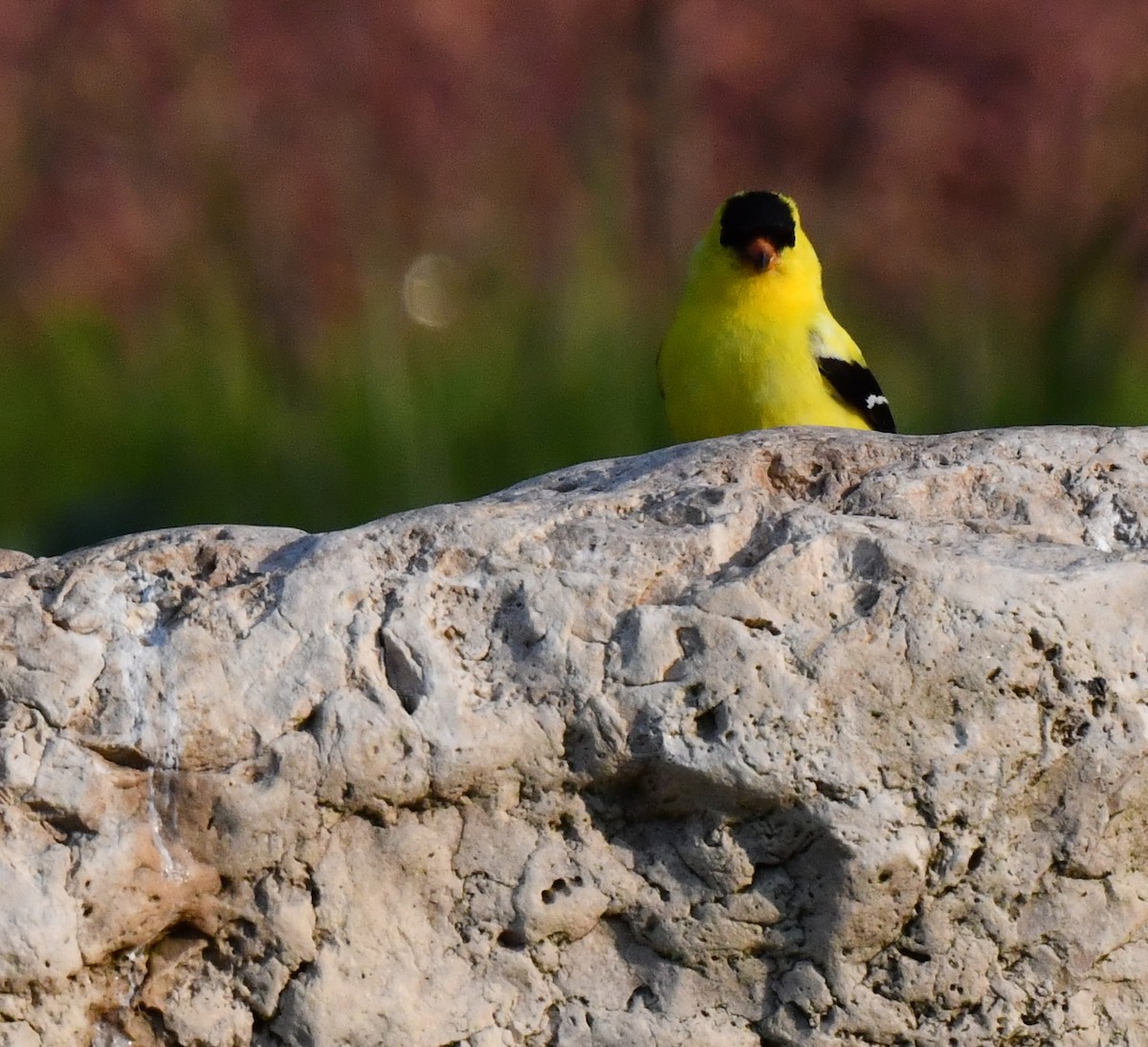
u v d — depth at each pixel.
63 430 12.38
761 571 4.47
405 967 4.42
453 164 14.49
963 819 4.44
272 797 4.32
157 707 4.35
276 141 14.41
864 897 4.42
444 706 4.38
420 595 4.47
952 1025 4.54
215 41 14.79
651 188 13.45
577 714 4.41
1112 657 4.46
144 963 4.38
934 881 4.46
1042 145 15.54
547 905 4.45
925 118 15.85
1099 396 12.16
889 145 15.77
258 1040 4.41
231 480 11.40
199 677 4.38
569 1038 4.49
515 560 4.55
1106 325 12.61
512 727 4.39
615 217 13.28
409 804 4.39
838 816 4.39
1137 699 4.46
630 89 13.68
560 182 14.26
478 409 11.52
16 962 4.21
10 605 4.45
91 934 4.27
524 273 13.15
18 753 4.30
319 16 14.96
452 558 4.55
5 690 4.36
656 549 4.57
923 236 15.25
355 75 14.82
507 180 14.35
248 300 13.39
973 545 4.59
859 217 15.34
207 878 4.34
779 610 4.45
